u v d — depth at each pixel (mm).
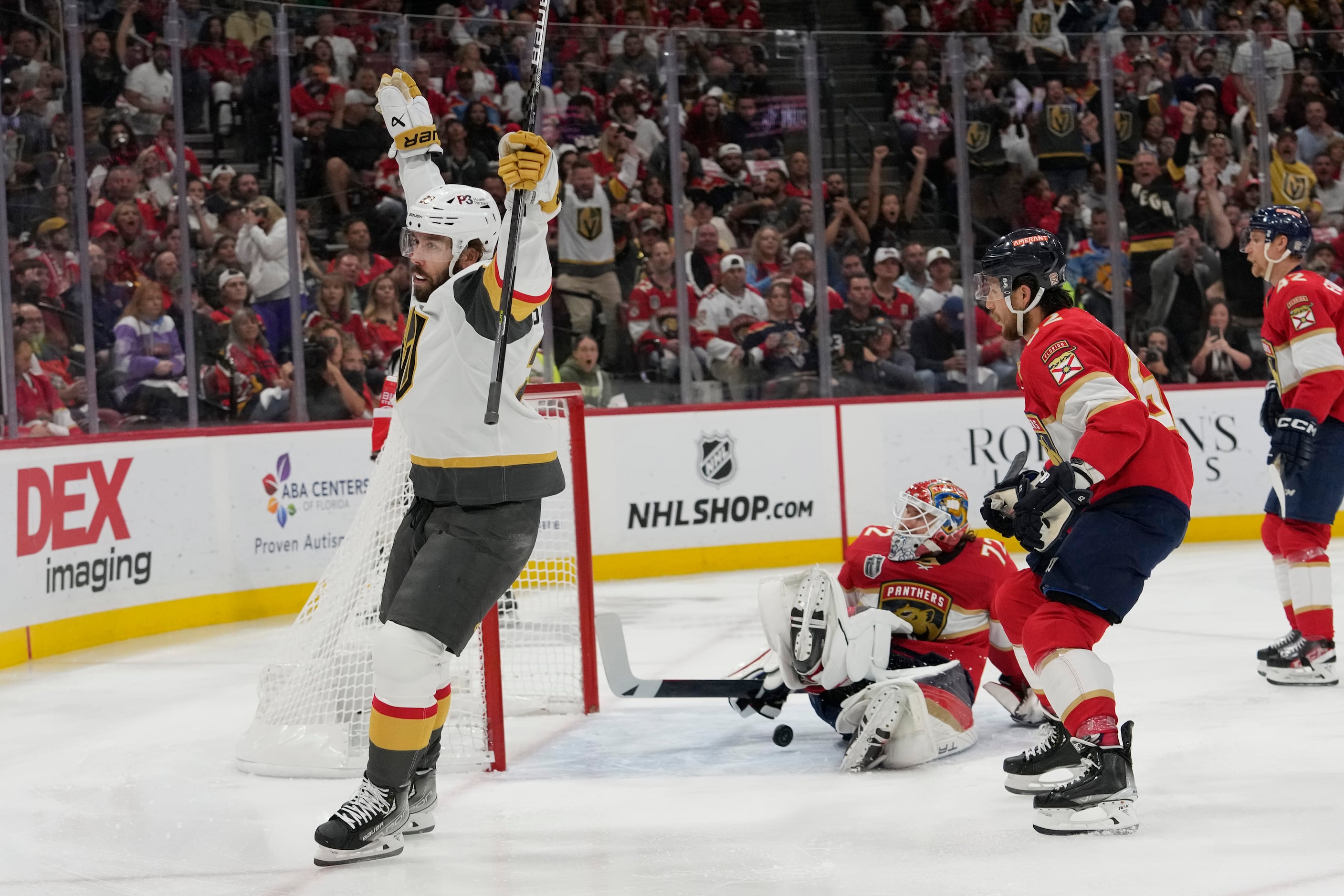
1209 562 16953
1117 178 21297
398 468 8281
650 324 20344
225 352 18047
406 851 6055
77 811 7004
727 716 9109
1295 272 9445
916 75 21109
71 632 12945
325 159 18797
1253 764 7180
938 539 7805
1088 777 5887
